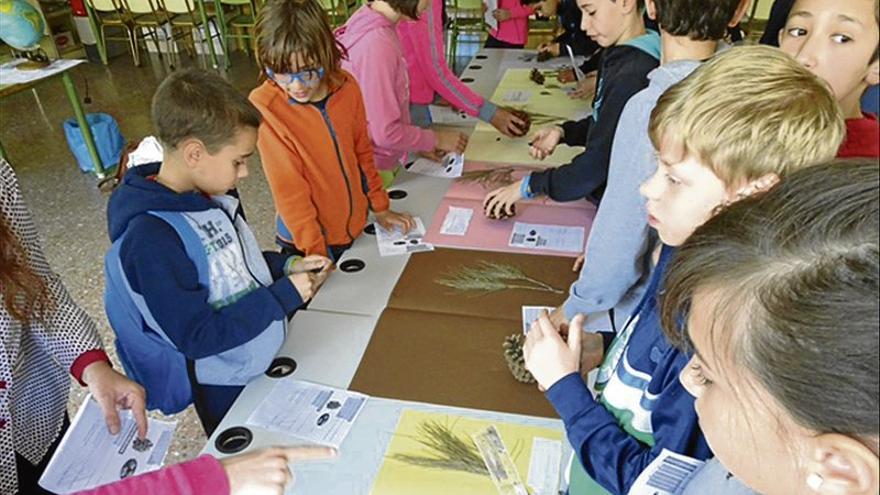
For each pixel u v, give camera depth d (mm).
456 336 1303
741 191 710
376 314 1385
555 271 1525
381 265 1579
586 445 783
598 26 1404
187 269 1181
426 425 1075
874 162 365
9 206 1051
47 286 1114
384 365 1229
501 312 1382
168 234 1166
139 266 1140
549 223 1742
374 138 1977
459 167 2100
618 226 1049
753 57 731
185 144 1183
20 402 1115
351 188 1777
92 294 2852
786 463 380
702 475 619
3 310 999
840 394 317
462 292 1456
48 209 3680
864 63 887
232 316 1208
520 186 1676
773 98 685
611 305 1152
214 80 1218
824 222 347
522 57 3244
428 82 2285
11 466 1051
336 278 1527
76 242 3311
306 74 1573
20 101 5570
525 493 954
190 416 2121
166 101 1171
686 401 683
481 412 1103
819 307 321
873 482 326
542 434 1053
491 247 1636
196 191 1269
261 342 1230
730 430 413
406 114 2094
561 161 2117
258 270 1391
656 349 771
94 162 3965
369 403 1133
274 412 1121
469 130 2455
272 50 1528
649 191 819
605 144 1438
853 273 316
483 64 3154
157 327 1208
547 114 2477
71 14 6570
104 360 1217
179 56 6844
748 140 680
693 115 718
